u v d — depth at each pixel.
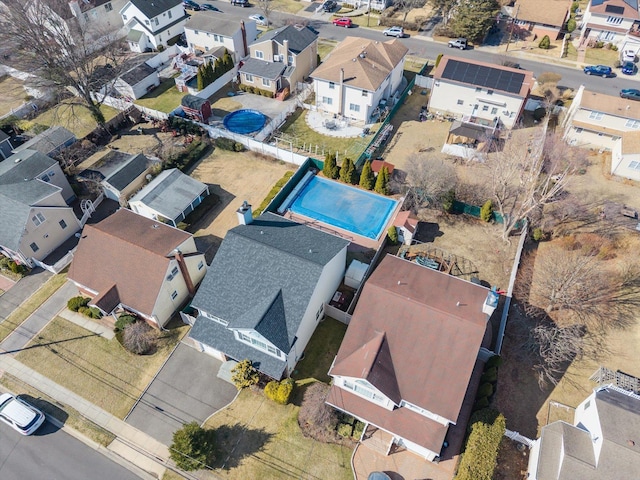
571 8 84.44
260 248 36.16
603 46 76.12
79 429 33.78
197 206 50.34
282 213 49.97
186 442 30.44
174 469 31.67
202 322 36.56
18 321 40.41
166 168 54.56
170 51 76.50
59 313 40.94
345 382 31.91
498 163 46.44
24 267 44.22
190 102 61.34
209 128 58.97
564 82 68.62
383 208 50.41
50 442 33.22
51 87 59.31
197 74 66.56
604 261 43.59
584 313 39.31
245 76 67.00
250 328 32.00
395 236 45.34
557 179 47.88
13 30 57.94
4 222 43.03
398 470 30.91
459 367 29.67
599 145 56.94
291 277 34.81
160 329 39.16
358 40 66.06
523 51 76.56
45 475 31.62
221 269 36.38
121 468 31.92
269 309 33.53
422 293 33.28
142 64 69.50
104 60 76.19
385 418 30.94
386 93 64.88
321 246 38.16
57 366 37.28
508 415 33.44
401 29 80.94
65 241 47.59
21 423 32.97
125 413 34.50
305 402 33.94
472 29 75.56
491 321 39.19
